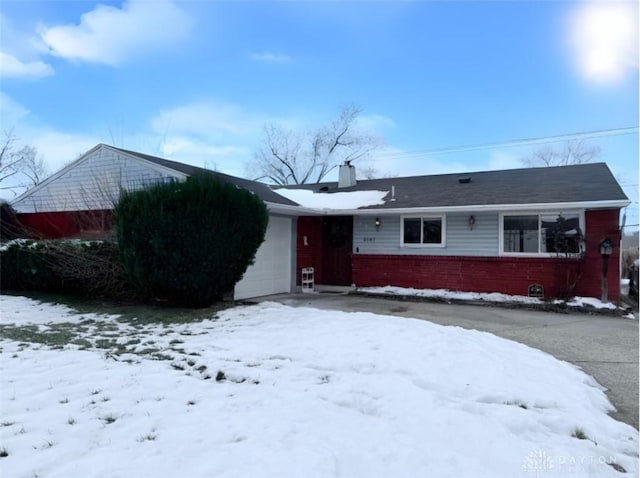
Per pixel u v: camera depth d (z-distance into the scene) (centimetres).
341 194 1428
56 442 279
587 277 992
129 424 305
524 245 1052
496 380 410
